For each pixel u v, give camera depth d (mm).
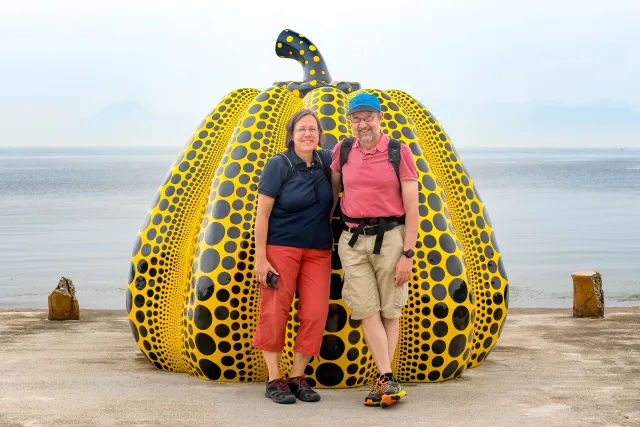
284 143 6051
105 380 5891
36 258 17578
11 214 32250
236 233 5730
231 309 5676
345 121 6016
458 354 5793
